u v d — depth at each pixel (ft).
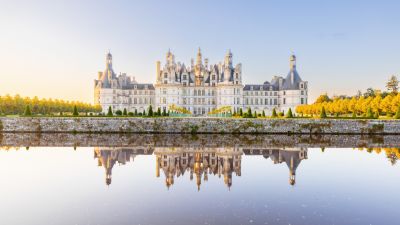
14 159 133.80
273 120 248.93
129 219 69.87
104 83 527.40
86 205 78.74
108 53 539.70
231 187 94.58
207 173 111.96
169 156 144.05
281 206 78.07
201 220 69.31
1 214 73.15
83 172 111.96
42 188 92.43
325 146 179.11
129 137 221.46
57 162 128.16
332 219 70.13
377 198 84.17
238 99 508.94
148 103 539.70
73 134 238.68
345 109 402.72
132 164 126.11
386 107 334.44
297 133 247.29
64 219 70.03
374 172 112.47
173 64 520.83
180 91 513.04
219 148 169.48
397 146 179.42
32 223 68.23
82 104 484.74
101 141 197.47
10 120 249.75
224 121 248.93
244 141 202.18
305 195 86.74
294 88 514.27
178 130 248.73
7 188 92.48
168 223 67.72
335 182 99.71
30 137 217.36
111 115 291.99
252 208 76.74
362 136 235.20
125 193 88.38
